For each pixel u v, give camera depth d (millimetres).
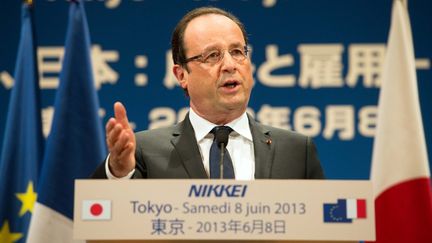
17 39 6273
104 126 6145
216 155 3004
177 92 6199
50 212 4141
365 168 6082
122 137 2586
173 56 3426
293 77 6176
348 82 6164
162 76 6223
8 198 4422
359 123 6117
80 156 4328
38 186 4227
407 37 4438
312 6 6262
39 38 6258
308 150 3166
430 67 6125
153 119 6176
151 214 2332
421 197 4117
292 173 3045
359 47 6215
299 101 6145
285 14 6250
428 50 6152
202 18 3291
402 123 4270
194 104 3234
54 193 4184
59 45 6258
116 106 2656
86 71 4488
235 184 2342
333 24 6242
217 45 3162
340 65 6195
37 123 4551
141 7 6301
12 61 6242
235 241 2352
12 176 4461
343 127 6117
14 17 6297
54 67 6219
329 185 2332
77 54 4504
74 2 4590
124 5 6301
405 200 4125
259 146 3086
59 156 4266
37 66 4707
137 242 2346
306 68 6184
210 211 2332
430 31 6172
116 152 2633
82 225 2330
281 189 2336
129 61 6234
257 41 6219
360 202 2322
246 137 3119
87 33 4590
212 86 3119
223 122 3191
